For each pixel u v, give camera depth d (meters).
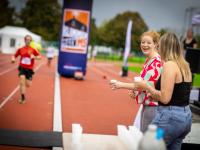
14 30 64.75
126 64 34.78
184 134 5.84
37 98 16.39
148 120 6.61
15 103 14.67
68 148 4.84
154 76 6.39
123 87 5.96
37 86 20.69
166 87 5.37
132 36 83.50
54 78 26.22
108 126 12.03
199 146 8.16
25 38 14.85
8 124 10.98
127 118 13.62
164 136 5.55
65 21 26.45
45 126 11.12
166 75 5.40
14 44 64.19
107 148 4.84
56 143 8.95
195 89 15.34
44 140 9.20
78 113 13.73
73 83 24.02
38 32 100.12
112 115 13.95
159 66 6.40
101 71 42.00
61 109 14.24
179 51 5.64
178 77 5.46
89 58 83.00
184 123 5.52
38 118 12.20
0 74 26.06
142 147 3.74
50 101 15.96
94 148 4.83
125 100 18.14
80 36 26.45
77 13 26.16
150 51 6.57
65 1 26.28
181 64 5.55
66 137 5.39
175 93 5.50
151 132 3.77
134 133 4.95
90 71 40.25
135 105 16.73
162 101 5.42
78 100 16.95
